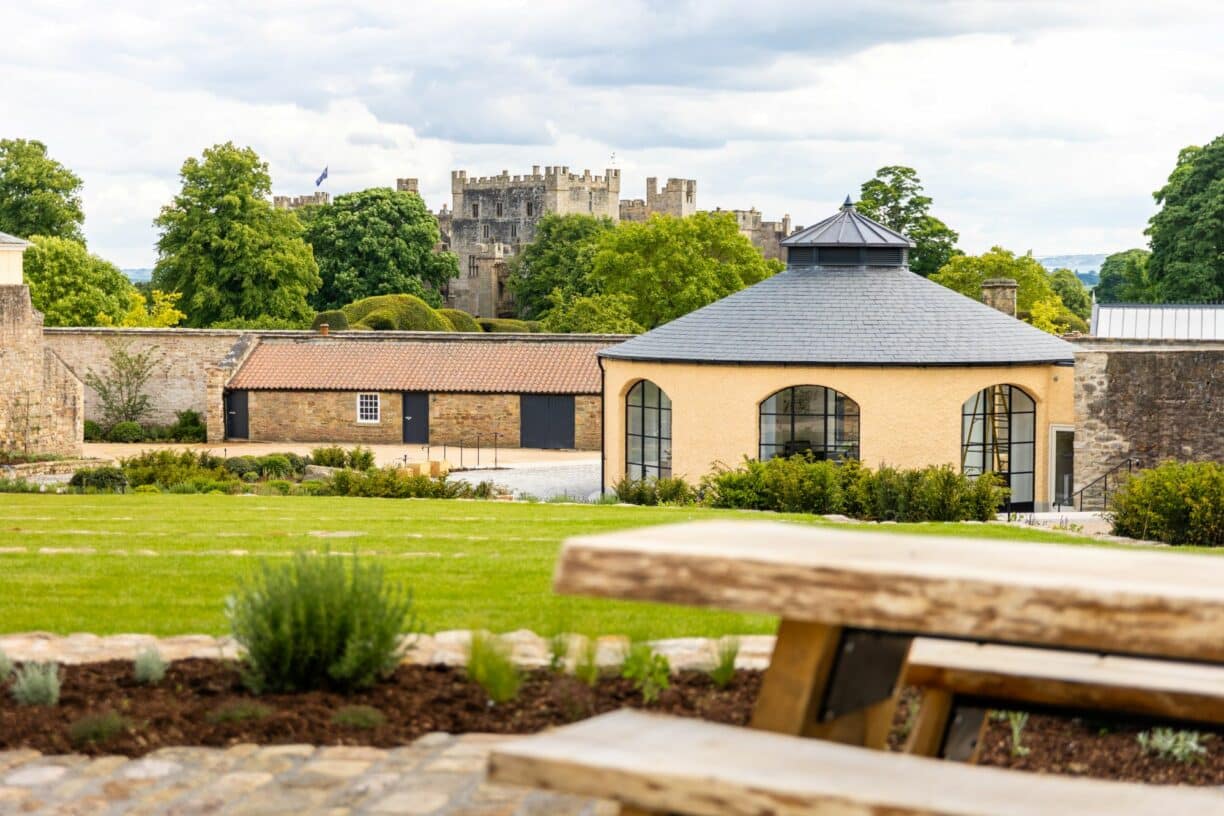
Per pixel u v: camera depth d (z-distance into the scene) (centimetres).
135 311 7744
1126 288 9169
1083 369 3616
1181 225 7625
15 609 1123
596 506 2755
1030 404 3916
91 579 1320
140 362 6156
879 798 421
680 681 830
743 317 4003
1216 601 427
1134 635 436
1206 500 2373
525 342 5800
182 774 688
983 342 3853
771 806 427
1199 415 3553
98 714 750
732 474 3180
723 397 3859
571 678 830
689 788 437
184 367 6162
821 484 3047
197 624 1041
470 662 817
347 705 779
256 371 5816
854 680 518
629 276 8150
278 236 7931
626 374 4119
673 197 14325
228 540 1777
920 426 3750
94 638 952
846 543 521
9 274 5138
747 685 820
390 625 825
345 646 811
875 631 521
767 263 8856
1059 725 787
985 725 726
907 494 2931
